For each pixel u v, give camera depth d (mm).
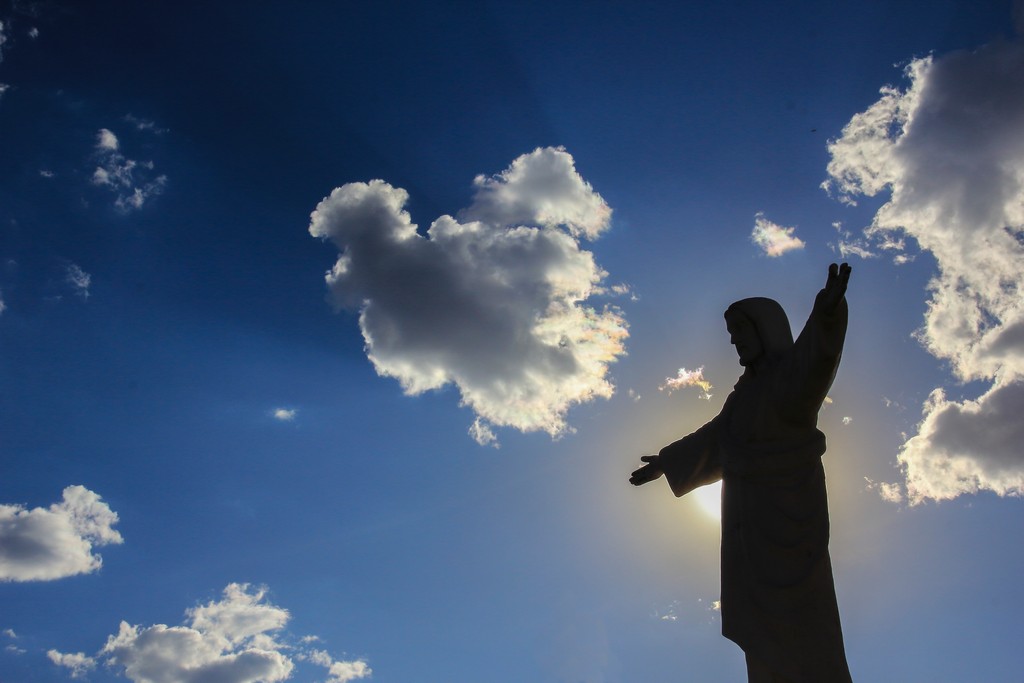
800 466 20891
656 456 24141
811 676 20156
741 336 22078
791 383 20188
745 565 21125
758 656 20641
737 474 21469
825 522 20859
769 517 20891
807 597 20500
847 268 18656
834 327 19172
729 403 22234
